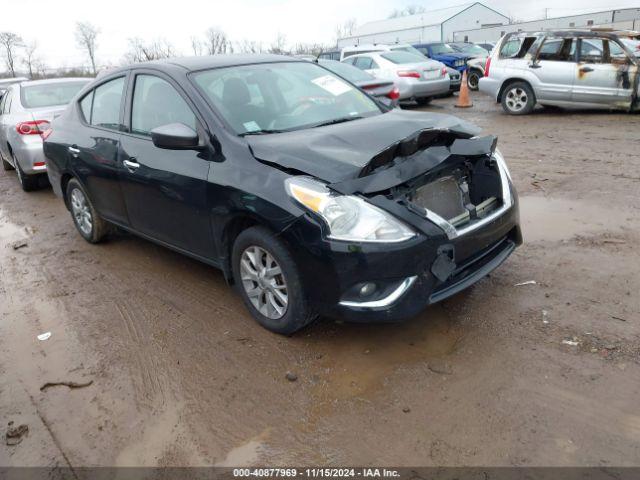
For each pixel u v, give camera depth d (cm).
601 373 289
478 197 357
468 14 5619
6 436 285
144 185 411
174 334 366
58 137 533
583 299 363
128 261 504
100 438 277
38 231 627
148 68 429
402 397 284
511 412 267
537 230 493
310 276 307
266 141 344
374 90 1044
